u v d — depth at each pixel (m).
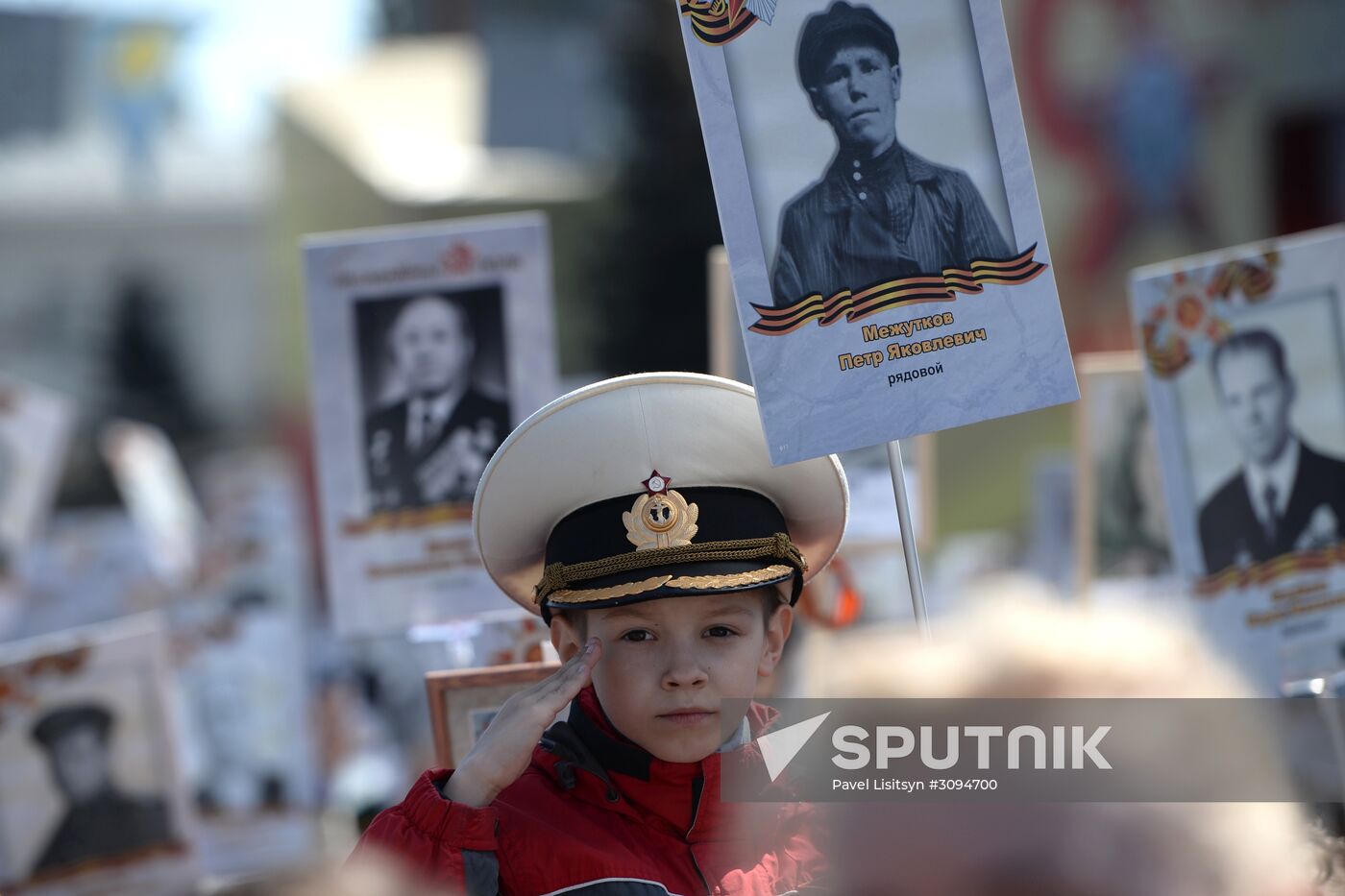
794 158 5.28
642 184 34.47
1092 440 10.05
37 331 59.41
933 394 5.32
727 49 5.26
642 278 34.41
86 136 61.28
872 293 5.30
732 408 5.41
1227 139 42.50
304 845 14.91
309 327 8.44
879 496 10.01
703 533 5.24
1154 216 41.66
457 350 8.49
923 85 5.37
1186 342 8.05
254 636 15.59
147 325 60.00
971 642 2.67
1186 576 7.98
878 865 2.51
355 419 8.46
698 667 4.98
